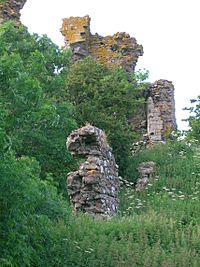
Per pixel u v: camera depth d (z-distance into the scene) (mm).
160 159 34594
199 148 36188
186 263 17703
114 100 38125
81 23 48875
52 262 16938
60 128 28672
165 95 45375
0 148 14758
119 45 48406
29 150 27172
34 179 16891
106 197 23984
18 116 22531
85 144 24641
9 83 20328
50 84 31578
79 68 38188
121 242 18969
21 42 35438
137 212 25719
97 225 20328
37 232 16719
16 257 15352
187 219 22172
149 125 44062
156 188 29922
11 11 44531
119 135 35375
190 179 30688
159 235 19781
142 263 17656
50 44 36594
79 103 37312
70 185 23844
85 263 17438
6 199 14875
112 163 25828
